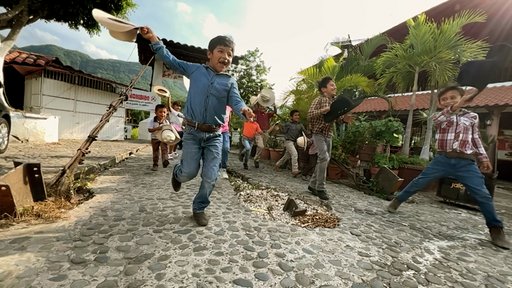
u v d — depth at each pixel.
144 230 2.28
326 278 1.79
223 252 2.00
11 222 2.24
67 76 11.77
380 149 6.29
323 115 3.85
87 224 2.34
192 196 3.40
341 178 6.10
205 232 2.32
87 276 1.59
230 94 2.45
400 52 6.88
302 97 7.51
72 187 3.12
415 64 6.82
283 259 1.98
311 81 7.61
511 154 9.84
